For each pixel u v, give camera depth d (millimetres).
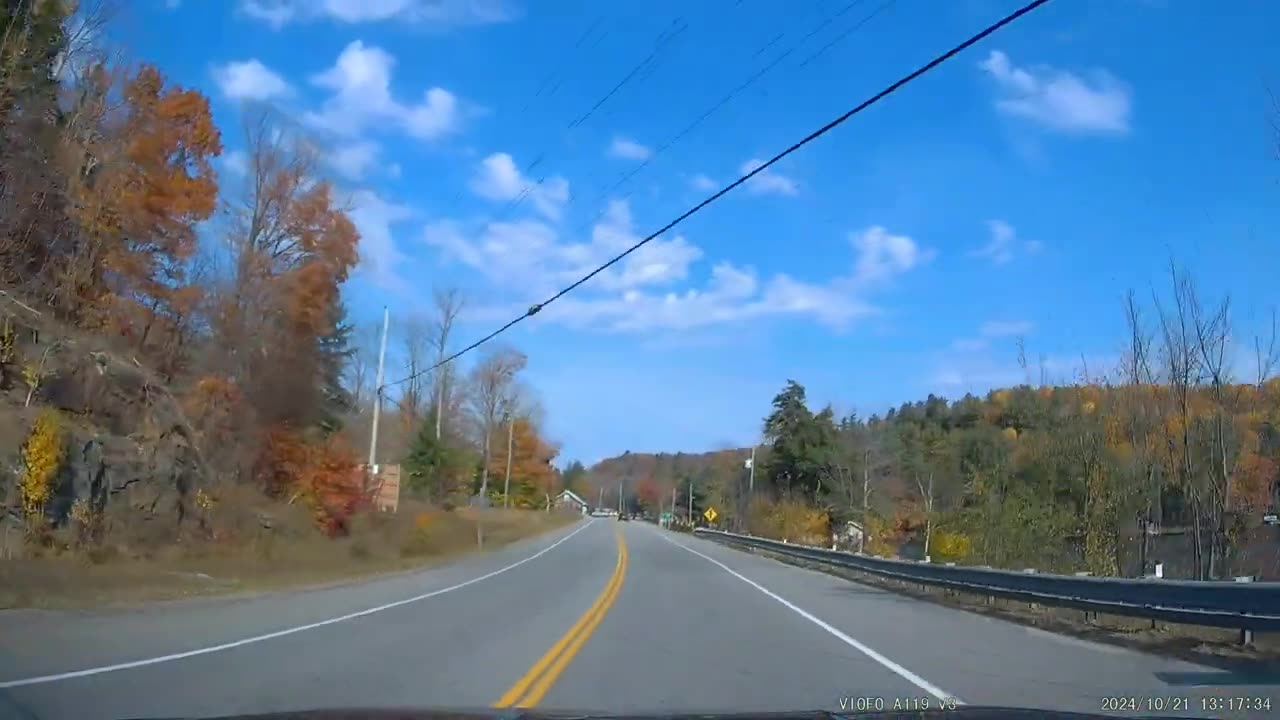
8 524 20047
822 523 61594
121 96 30828
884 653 12438
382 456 64875
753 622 16281
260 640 12703
